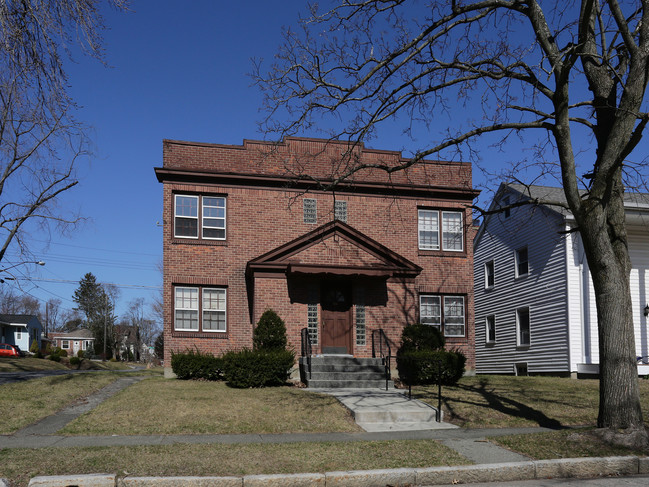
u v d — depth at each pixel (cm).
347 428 1177
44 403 1338
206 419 1191
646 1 1028
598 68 1116
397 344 1962
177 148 1988
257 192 2028
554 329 2338
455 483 806
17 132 1798
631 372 1002
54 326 12306
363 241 1950
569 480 820
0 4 909
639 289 2245
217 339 1930
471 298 2156
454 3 1103
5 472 755
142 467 784
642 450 922
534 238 2533
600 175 1036
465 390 1633
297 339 1891
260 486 751
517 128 1115
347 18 1169
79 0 939
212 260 1967
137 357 8506
